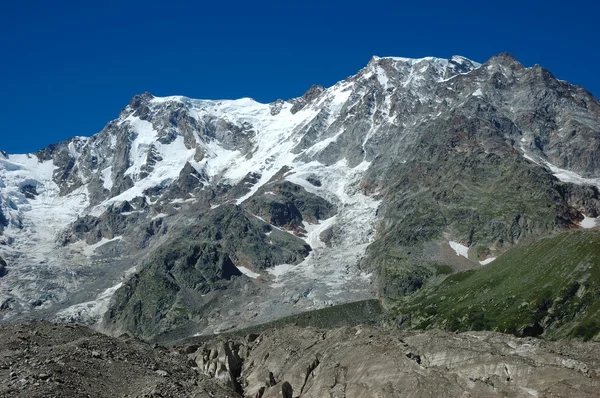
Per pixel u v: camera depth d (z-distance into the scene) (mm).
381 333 107375
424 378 83562
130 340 108750
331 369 96875
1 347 87812
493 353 84750
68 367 78875
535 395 75312
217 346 119688
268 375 104688
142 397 75000
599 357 84125
